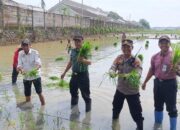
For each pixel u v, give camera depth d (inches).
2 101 215.6
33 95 231.1
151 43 994.1
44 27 924.6
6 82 278.5
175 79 162.2
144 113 193.8
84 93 197.0
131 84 163.6
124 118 183.8
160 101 172.1
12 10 708.7
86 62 192.9
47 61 436.1
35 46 699.4
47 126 168.2
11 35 676.7
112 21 2450.8
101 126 170.9
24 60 204.2
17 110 195.5
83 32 1322.6
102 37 1385.3
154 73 169.2
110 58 504.1
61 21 1107.3
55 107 203.2
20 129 162.6
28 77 204.2
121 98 172.2
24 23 777.6
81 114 190.2
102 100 222.1
